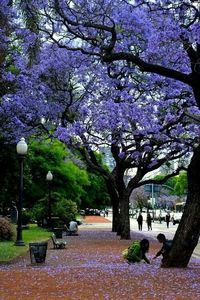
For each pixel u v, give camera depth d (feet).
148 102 76.23
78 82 85.87
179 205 343.05
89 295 31.58
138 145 86.07
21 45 76.84
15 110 82.02
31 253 53.31
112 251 69.97
